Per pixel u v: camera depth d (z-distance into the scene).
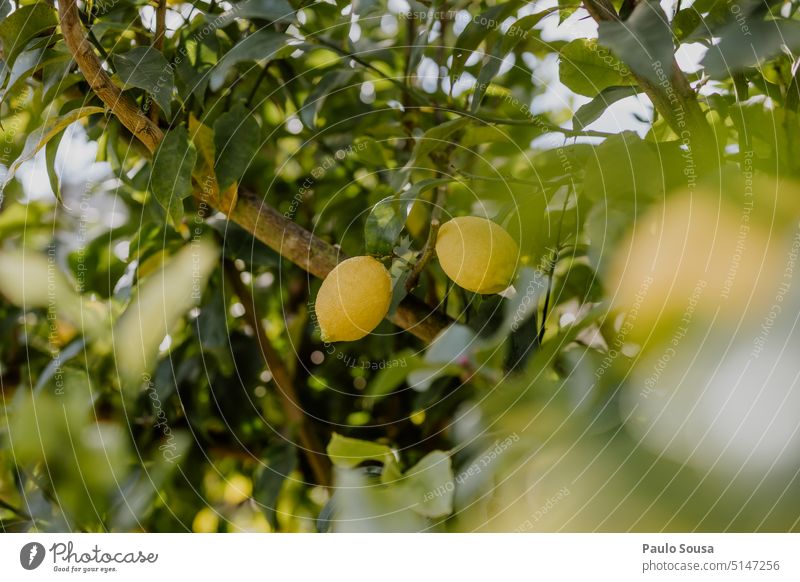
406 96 0.97
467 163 0.92
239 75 0.90
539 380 0.63
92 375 0.97
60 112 0.77
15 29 0.70
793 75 0.65
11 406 0.98
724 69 0.59
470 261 0.66
